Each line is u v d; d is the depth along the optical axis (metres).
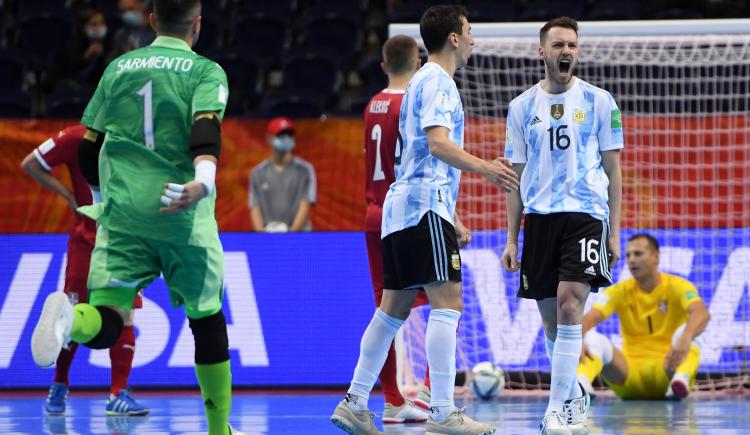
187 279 13.28
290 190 34.34
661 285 26.70
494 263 29.47
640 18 47.97
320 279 28.72
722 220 32.28
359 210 35.19
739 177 32.31
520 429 18.59
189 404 24.66
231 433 14.33
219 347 13.65
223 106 13.16
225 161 35.28
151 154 13.23
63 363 22.62
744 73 35.62
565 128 17.64
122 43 45.78
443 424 16.20
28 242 28.69
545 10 48.91
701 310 25.97
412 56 21.06
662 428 18.88
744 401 25.67
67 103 41.03
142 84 13.38
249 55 46.44
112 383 22.53
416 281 16.22
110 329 12.98
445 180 16.42
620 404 25.11
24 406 24.50
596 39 28.55
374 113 20.94
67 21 48.97
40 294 28.50
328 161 35.38
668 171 32.62
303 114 41.81
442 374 16.27
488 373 25.81
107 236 13.21
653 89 36.31
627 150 32.84
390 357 20.83
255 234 28.89
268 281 28.72
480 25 26.94
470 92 35.28
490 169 15.35
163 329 28.53
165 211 12.45
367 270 28.72
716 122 32.56
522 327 29.16
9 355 28.39
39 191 34.00
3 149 34.16
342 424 16.66
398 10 49.91
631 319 26.88
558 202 17.44
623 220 32.50
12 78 45.53
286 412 22.45
